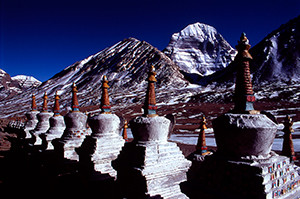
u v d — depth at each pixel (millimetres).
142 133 5719
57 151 9805
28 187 8633
